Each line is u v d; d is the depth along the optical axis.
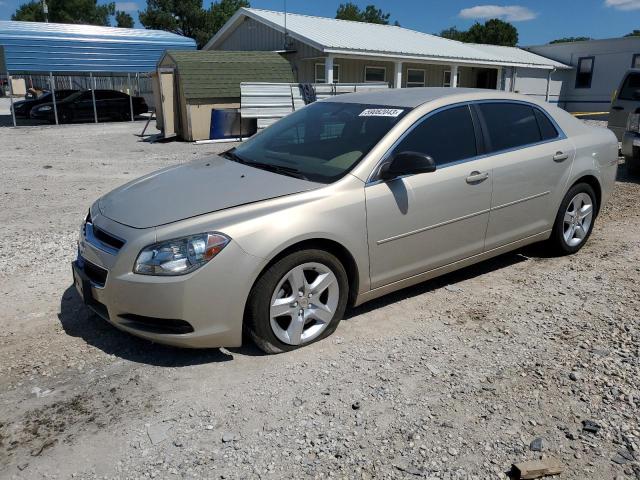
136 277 3.21
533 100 5.03
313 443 2.76
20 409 3.04
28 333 3.90
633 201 7.61
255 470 2.58
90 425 2.91
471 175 4.27
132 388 3.23
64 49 22.12
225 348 3.65
